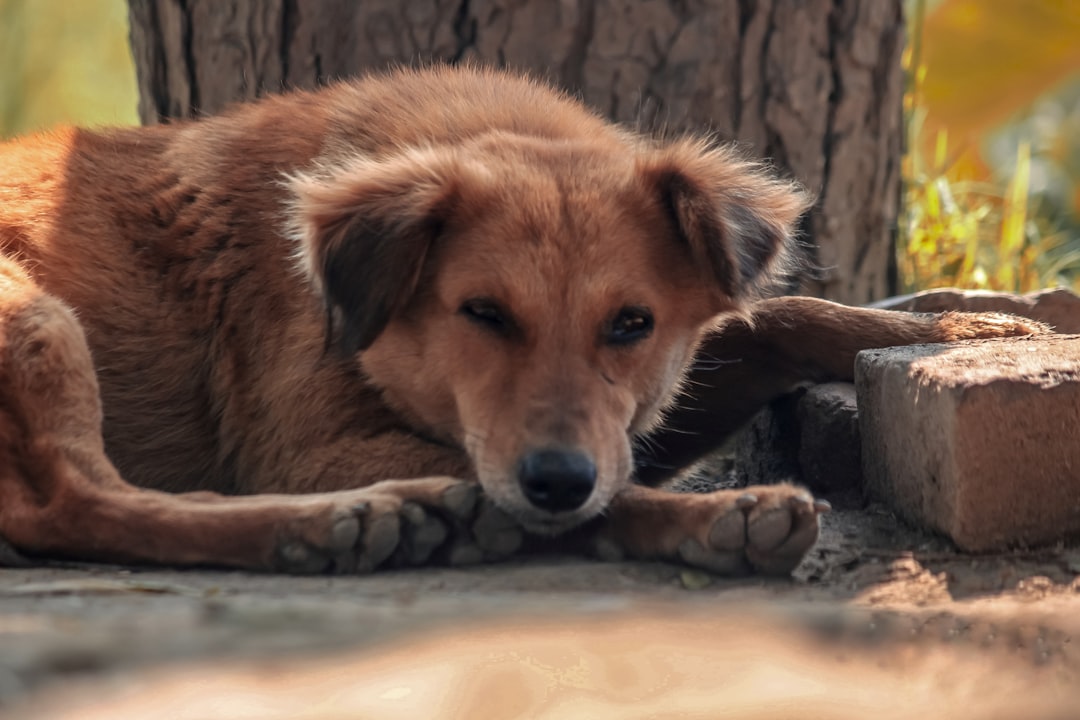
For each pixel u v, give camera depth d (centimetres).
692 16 662
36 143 573
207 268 534
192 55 711
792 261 591
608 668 277
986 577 402
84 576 419
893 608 357
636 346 470
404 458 481
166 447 538
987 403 418
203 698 253
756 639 305
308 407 501
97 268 536
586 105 661
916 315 556
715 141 667
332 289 468
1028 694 279
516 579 405
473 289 459
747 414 578
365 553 418
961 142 1126
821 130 688
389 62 670
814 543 402
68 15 1645
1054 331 580
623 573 413
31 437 452
